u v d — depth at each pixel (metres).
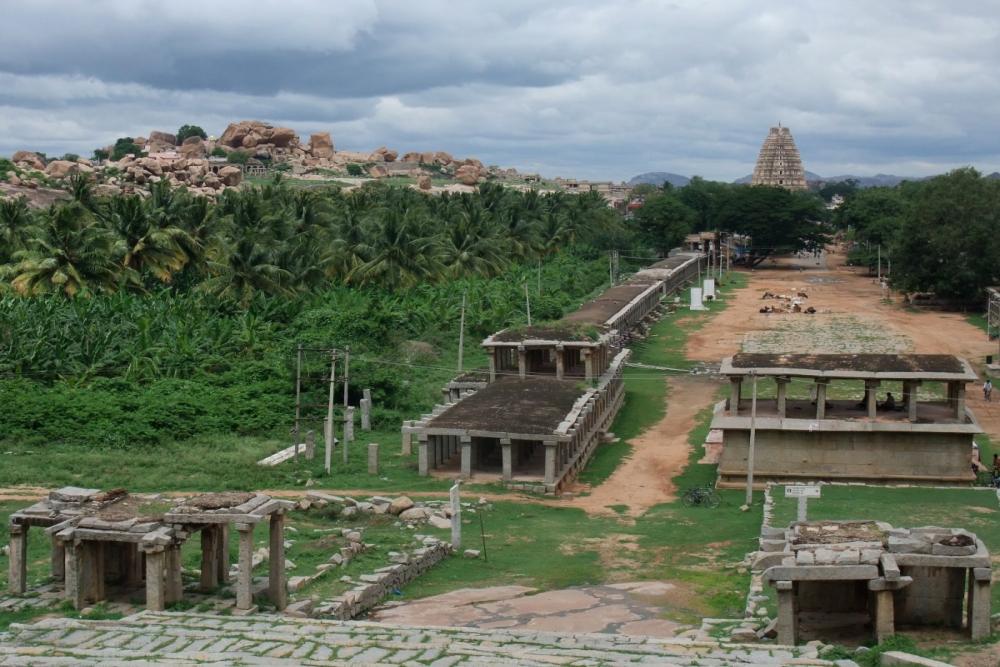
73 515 34.00
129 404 70.00
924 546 28.78
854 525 31.34
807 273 184.00
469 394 71.81
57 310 84.06
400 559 41.53
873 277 176.38
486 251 135.38
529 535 49.78
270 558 33.81
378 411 75.94
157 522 33.19
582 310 106.62
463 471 61.84
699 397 86.00
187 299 95.00
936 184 134.38
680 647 28.34
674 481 63.75
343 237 118.06
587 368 76.62
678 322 126.62
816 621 29.95
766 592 35.88
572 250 169.50
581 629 33.16
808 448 60.56
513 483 60.75
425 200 171.25
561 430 60.81
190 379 78.44
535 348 78.75
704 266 190.50
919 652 26.44
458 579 41.75
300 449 67.38
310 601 34.16
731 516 54.25
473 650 27.20
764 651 27.12
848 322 124.50
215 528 34.81
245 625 30.34
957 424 59.12
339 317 95.38
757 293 154.62
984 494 53.12
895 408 64.25
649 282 136.12
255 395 75.44
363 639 28.47
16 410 67.38
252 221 116.12
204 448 66.19
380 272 112.94
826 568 28.31
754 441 60.78
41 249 95.50
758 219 192.38
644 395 87.56
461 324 92.94
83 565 32.94
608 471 66.31
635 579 41.34
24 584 34.41
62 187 168.25
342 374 79.12
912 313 132.12
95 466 60.22
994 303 120.88
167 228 102.56
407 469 63.53
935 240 128.88
